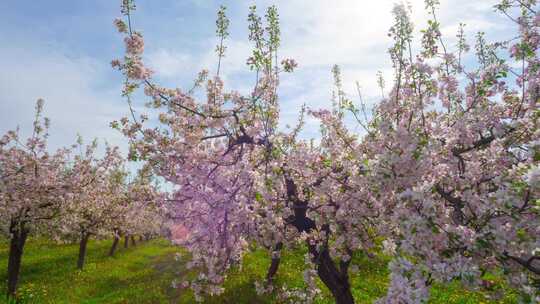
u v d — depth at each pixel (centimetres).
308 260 908
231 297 1495
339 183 886
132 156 1080
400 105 772
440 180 665
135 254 3703
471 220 575
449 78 834
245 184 995
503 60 711
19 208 1917
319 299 1269
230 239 1083
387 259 1575
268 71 1032
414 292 485
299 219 987
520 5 841
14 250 1955
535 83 773
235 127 1059
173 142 1080
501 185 520
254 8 977
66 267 2758
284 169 902
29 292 1984
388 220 746
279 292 1384
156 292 1867
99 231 2761
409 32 710
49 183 2028
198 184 1072
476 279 496
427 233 510
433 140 648
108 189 2739
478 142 738
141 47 1019
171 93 1104
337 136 950
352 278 1526
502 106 793
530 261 514
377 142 749
